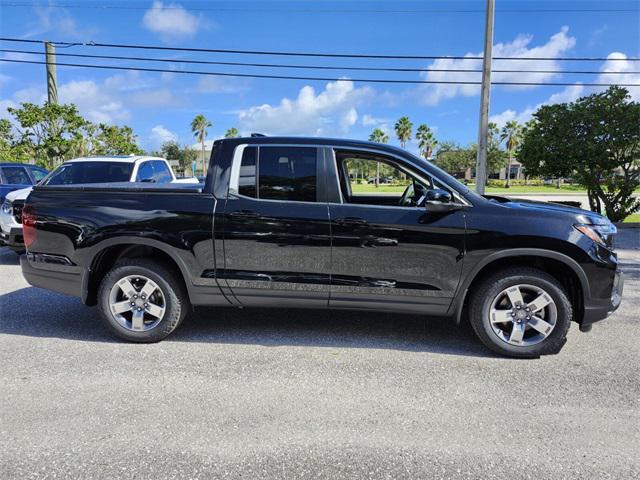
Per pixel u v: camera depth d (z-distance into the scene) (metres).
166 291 4.29
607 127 13.51
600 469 2.53
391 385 3.54
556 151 14.06
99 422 2.96
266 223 4.09
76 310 5.39
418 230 3.96
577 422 3.02
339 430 2.90
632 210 14.39
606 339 4.54
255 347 4.30
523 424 2.99
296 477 2.45
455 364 3.94
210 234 4.15
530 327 4.02
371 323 4.99
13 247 7.80
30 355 4.06
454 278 3.99
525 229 3.88
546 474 2.48
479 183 14.16
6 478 2.41
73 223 4.32
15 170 10.01
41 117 25.36
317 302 4.18
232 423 2.97
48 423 2.95
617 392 3.44
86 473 2.46
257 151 4.19
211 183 4.21
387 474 2.47
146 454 2.63
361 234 4.01
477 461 2.60
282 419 3.03
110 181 8.55
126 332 4.34
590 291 3.92
